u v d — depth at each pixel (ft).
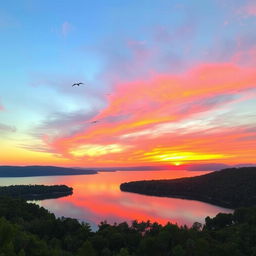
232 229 397.19
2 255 269.23
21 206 523.70
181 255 308.81
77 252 310.24
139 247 339.57
